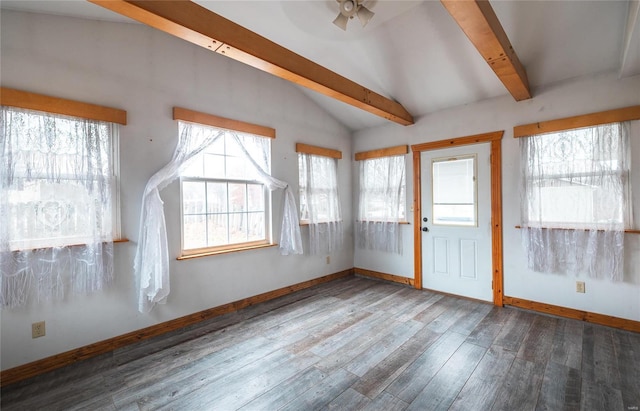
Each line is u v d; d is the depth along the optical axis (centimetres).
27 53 208
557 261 294
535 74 292
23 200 203
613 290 267
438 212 382
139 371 212
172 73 282
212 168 317
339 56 325
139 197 260
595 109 273
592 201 273
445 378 199
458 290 367
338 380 199
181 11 172
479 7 170
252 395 185
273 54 227
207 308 305
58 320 219
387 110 353
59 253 217
